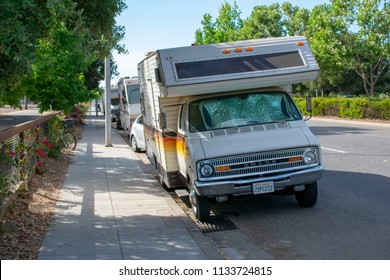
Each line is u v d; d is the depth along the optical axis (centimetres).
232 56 862
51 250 653
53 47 1440
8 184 855
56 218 834
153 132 1136
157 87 977
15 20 570
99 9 1252
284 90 939
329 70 3559
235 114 889
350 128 2578
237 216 884
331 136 2147
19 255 627
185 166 876
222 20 4388
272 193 902
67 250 654
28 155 1056
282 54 873
